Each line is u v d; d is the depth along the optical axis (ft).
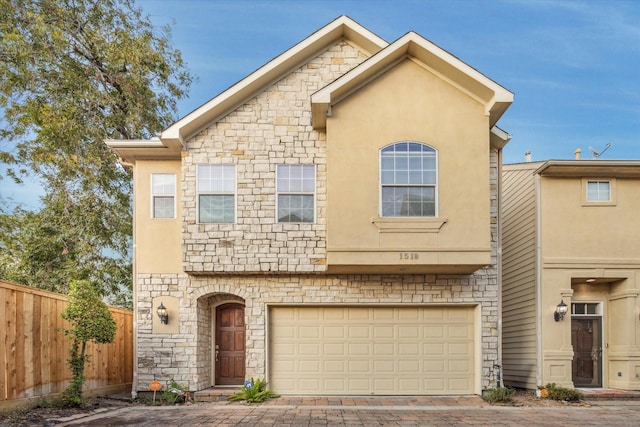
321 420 24.89
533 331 34.63
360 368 33.78
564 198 34.99
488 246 30.66
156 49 53.21
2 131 46.01
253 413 26.89
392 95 31.99
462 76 31.04
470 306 34.30
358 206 31.12
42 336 27.81
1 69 43.19
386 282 34.01
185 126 32.50
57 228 49.11
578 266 34.27
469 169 31.40
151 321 33.32
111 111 50.60
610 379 35.04
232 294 34.12
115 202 51.85
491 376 33.01
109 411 27.66
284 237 32.99
